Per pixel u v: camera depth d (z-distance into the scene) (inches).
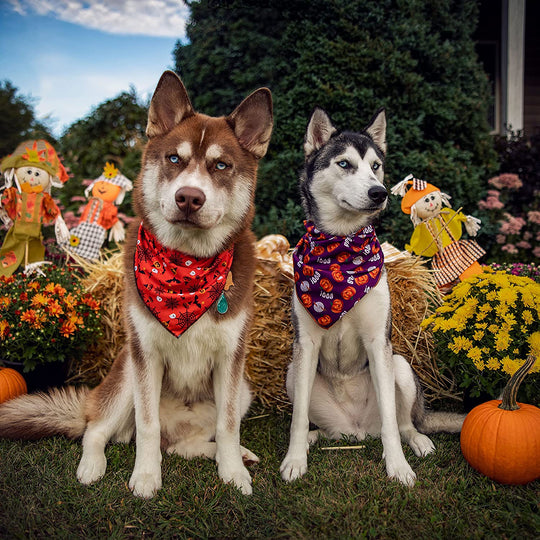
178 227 96.5
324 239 114.8
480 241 223.6
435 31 217.2
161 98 101.3
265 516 84.4
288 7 205.2
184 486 94.2
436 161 199.3
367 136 126.8
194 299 96.3
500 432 95.7
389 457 99.7
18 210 150.0
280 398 145.1
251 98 104.3
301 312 114.0
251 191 105.8
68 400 112.5
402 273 144.0
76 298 138.3
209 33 218.8
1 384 124.5
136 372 98.2
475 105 213.5
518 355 112.9
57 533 80.2
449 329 117.5
